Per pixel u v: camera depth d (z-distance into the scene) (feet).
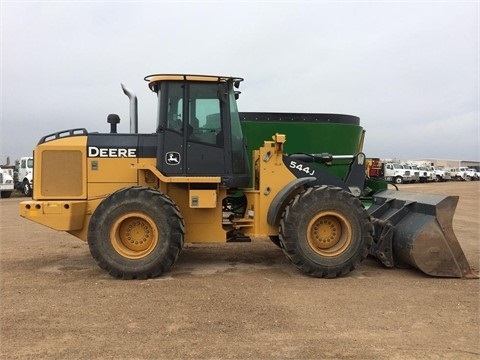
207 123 20.70
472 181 166.09
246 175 21.02
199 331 13.30
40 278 19.34
